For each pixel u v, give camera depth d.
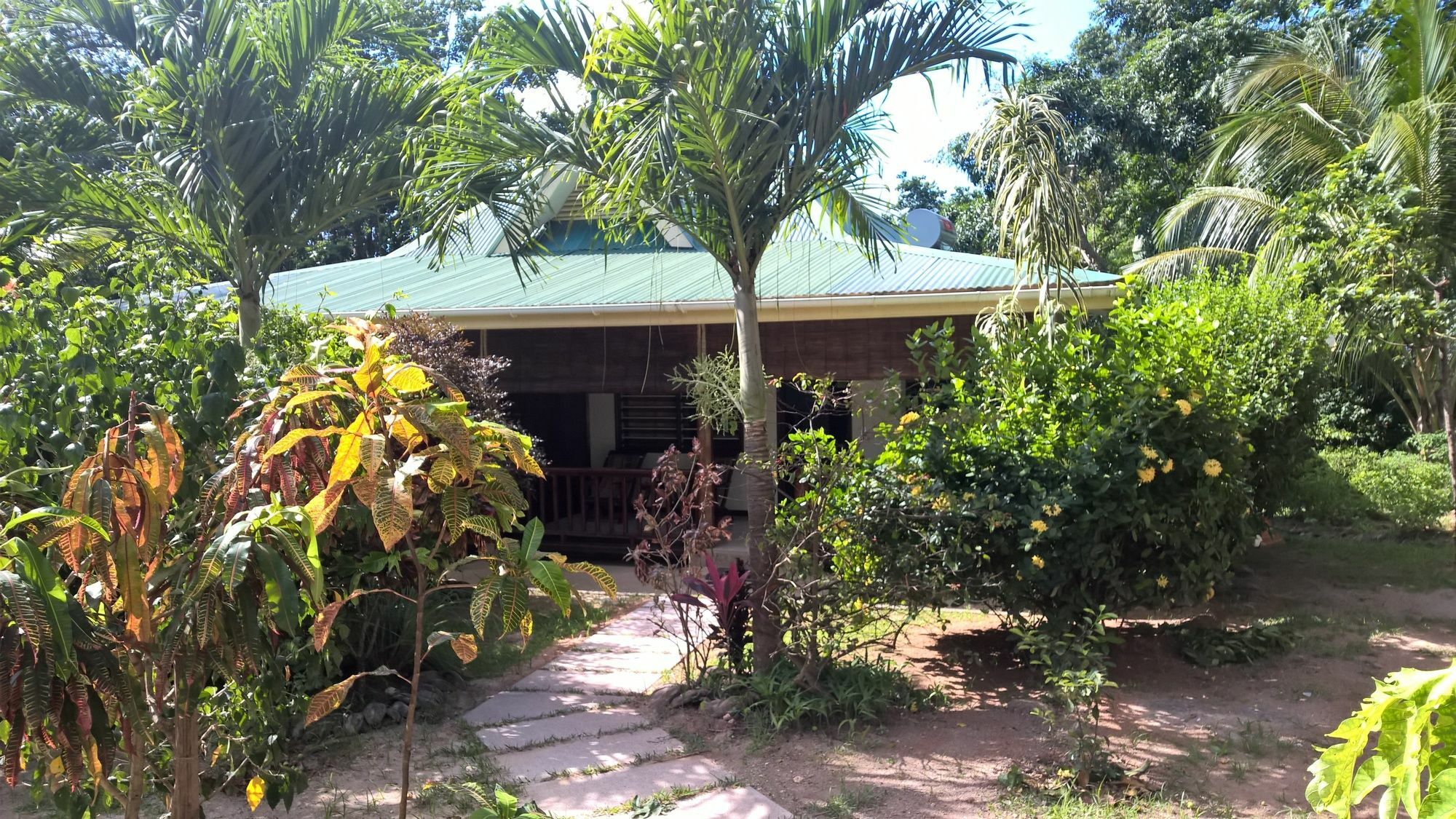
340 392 2.95
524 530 3.17
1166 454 6.23
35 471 2.92
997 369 6.71
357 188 7.37
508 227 6.80
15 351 3.87
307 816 4.48
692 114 5.23
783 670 5.65
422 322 8.67
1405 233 9.20
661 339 10.51
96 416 3.76
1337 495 12.16
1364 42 14.98
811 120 5.67
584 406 13.80
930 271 10.34
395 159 7.43
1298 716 5.52
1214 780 4.67
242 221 7.00
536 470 3.10
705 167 5.55
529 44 5.79
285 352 6.52
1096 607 6.16
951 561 5.95
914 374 9.72
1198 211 15.09
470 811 4.47
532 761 5.07
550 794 4.65
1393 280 9.09
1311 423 9.09
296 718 5.38
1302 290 9.58
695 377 9.91
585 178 6.24
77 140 7.46
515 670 6.70
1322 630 7.24
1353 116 12.96
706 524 6.06
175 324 4.18
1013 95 6.82
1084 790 4.56
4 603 2.31
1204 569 6.36
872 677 5.81
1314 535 11.34
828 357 9.98
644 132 5.23
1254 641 6.66
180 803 3.23
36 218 6.75
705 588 5.98
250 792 3.62
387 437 2.89
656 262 11.94
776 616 5.73
